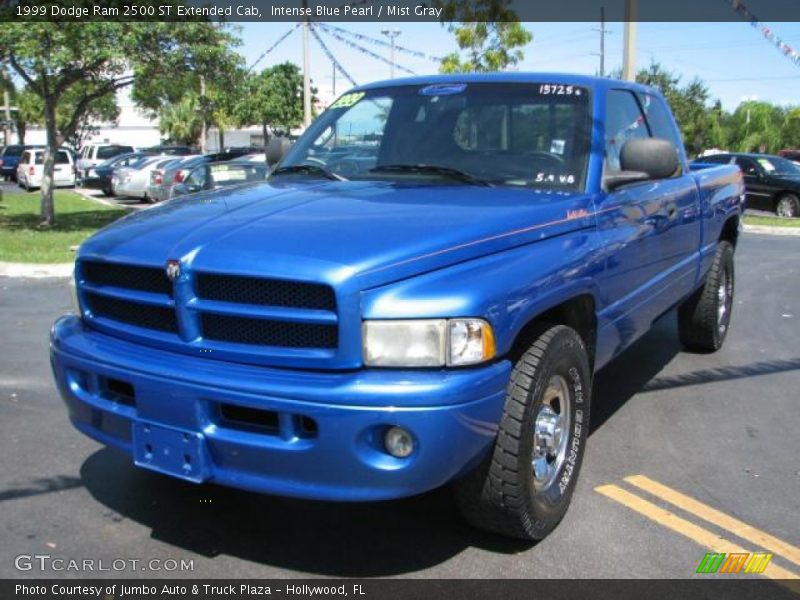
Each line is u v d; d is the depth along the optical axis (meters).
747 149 55.47
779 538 3.60
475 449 2.98
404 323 2.85
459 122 4.43
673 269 5.27
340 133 4.73
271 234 3.12
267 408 2.88
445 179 4.13
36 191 32.44
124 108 66.44
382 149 4.55
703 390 5.80
